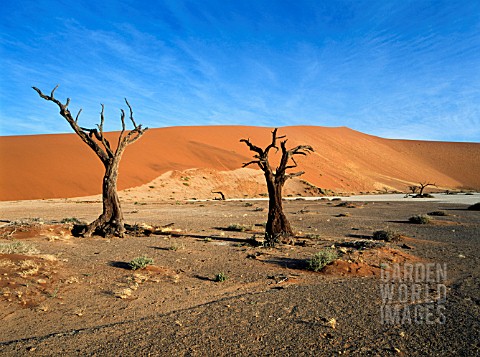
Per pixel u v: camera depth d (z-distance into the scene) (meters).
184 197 51.47
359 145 131.62
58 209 32.62
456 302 6.98
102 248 12.77
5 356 4.63
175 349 4.91
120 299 7.05
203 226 20.91
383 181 103.50
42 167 50.03
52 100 14.92
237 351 4.88
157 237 15.93
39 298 6.80
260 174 68.06
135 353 4.79
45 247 12.46
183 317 6.14
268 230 14.61
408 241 14.72
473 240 15.31
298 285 8.27
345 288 7.97
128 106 16.44
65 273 8.63
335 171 93.12
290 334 5.45
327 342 5.18
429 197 63.62
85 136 15.66
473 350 4.91
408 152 145.12
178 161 63.94
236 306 6.73
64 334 5.36
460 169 134.25
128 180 52.16
